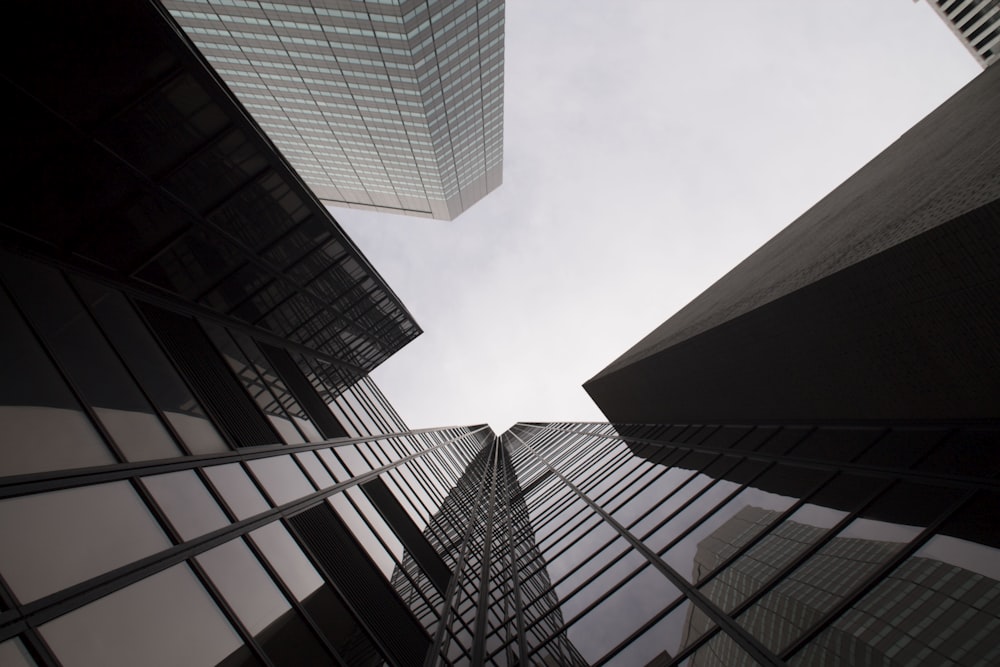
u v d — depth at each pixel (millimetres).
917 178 12742
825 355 11281
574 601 11398
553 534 16609
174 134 11211
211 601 7133
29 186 9836
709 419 17812
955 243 7711
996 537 6266
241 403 13875
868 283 9281
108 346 10367
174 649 6121
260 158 13289
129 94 9930
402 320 33500
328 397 22719
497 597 13430
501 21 67750
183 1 55969
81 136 9859
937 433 9359
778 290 12023
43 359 8352
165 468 8805
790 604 7121
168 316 14297
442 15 59031
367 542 12648
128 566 6555
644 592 10023
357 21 56875
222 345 15938
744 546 9305
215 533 8391
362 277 23719
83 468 7320
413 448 28453
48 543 6008
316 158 90625
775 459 12031
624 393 23750
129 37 8992
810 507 9359
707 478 13234
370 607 10117
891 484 8594
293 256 18406
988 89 18141
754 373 13695
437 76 68312
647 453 18922
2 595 5145
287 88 70812
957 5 85062
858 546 7598
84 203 10898
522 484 28688
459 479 31062
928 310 8758
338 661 8070
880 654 5672
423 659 9586
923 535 7023
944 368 9195
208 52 64625
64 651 5168
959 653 5199
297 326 23453
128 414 9289
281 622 7957
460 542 17500
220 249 15320
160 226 12977
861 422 11469
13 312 8562
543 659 9508
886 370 10266
